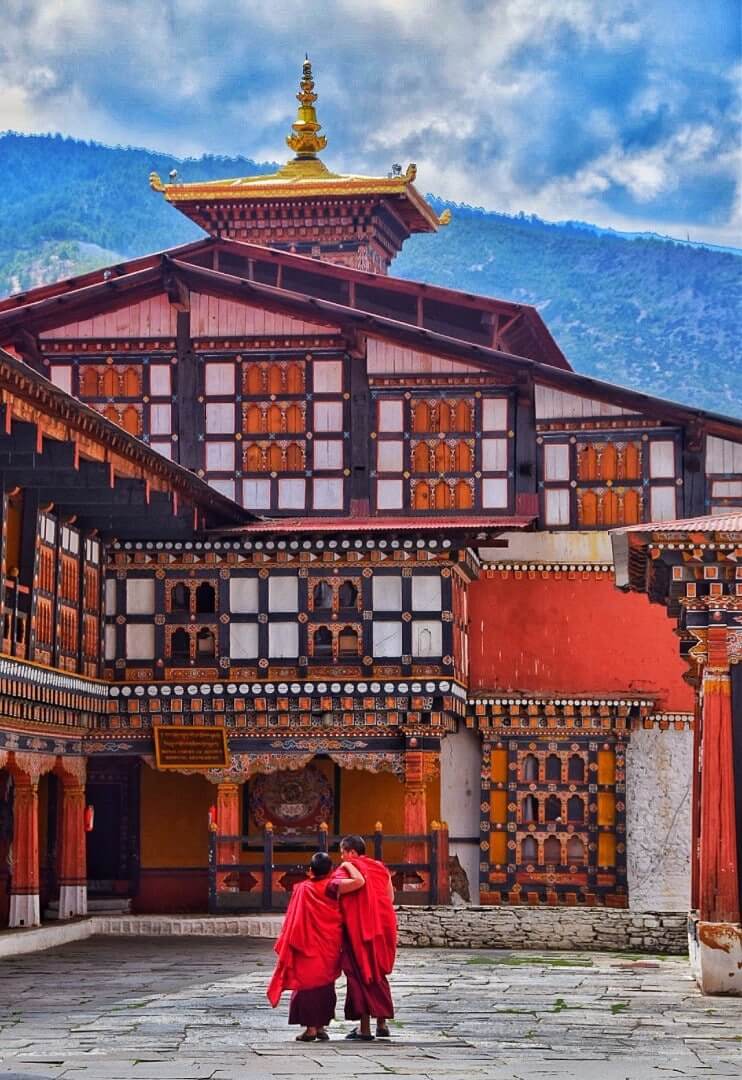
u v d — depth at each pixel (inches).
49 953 927.0
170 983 753.6
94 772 1211.2
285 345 1219.9
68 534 1047.6
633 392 1178.0
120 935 1045.8
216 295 1227.2
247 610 1117.7
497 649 1198.3
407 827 1093.1
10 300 1353.3
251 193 1588.3
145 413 1227.2
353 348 1208.8
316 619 1112.8
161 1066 486.3
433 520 1175.6
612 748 1184.2
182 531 1098.7
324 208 1601.9
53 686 1003.3
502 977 801.6
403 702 1100.5
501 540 1115.9
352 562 1114.7
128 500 978.7
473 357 1197.1
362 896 564.1
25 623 962.1
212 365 1225.4
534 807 1185.4
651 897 1168.2
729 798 741.3
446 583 1110.4
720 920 730.2
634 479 1189.7
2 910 1081.4
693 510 1180.5
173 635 1120.2
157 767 1107.9
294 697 1104.2
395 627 1108.5
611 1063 509.4
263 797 1200.2
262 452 1214.9
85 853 1105.4
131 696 1110.4
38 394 816.3
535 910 1000.2
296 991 555.8
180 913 1176.2
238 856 1109.7
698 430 1179.3
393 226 1673.2
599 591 1200.2
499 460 1199.6
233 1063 494.3
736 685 751.1
